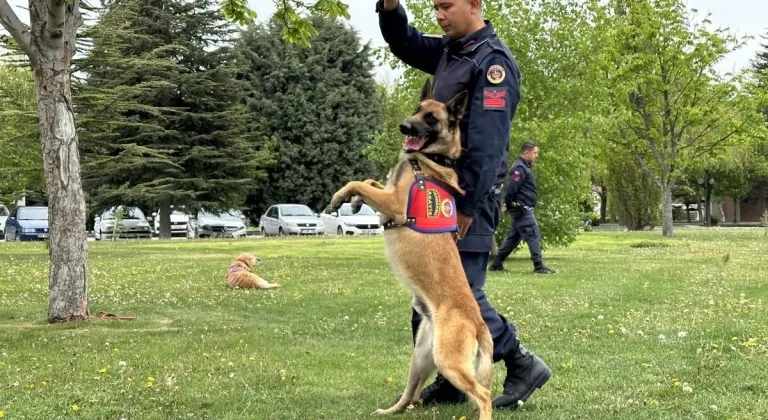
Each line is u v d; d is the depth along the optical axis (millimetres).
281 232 30688
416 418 4109
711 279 10938
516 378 4367
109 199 31312
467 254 4277
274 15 7039
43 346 6242
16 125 23422
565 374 5094
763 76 27219
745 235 27406
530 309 8078
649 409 4160
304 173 39781
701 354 5539
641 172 36656
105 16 23219
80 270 7715
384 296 9367
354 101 40906
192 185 32562
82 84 22828
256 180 37281
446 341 3840
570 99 16125
